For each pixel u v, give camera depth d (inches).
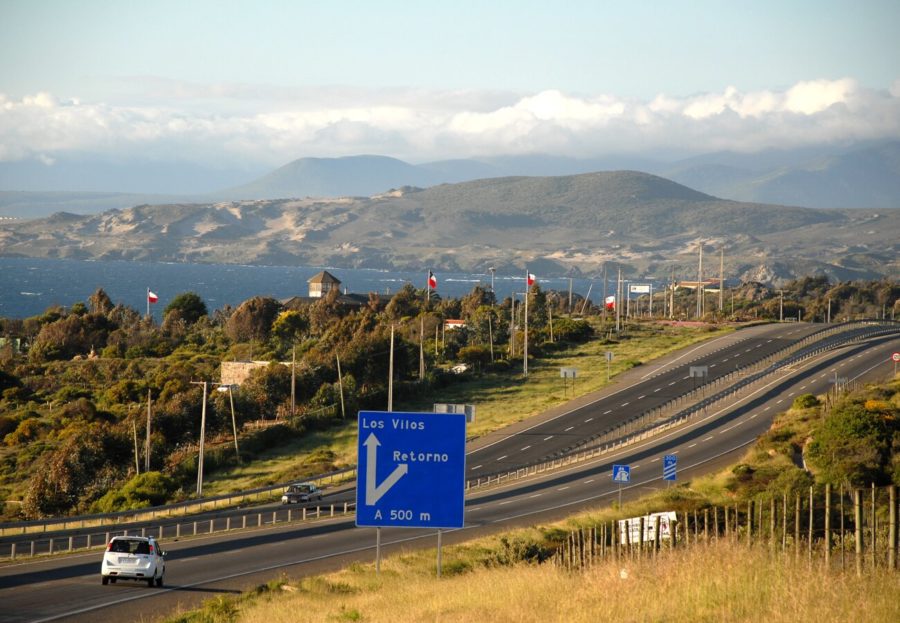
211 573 3912.4
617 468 5516.7
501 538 4527.6
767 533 3171.8
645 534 4023.1
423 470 2160.4
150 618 2792.8
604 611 1971.0
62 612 2928.2
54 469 7618.1
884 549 2267.5
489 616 2143.2
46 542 5098.4
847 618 1668.3
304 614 2588.6
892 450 6259.8
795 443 7165.4
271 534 5241.1
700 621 1817.2
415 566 3789.4
